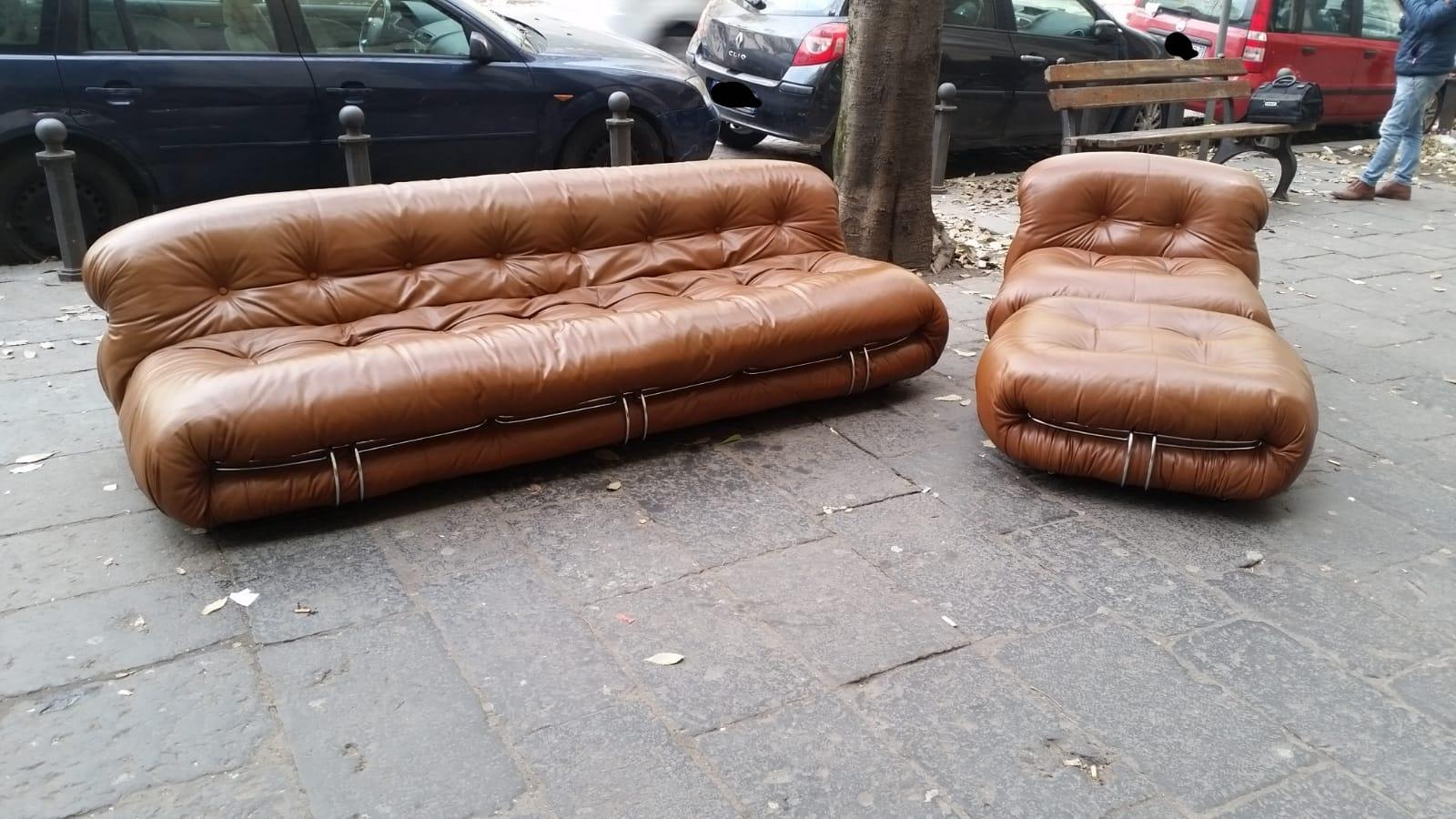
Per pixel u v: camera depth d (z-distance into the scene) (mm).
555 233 4359
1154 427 3594
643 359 3811
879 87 6004
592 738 2578
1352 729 2689
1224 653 2967
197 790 2393
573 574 3248
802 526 3566
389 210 4035
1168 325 4164
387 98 6574
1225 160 8828
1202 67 8578
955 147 9070
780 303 4172
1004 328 4148
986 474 3969
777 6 8586
